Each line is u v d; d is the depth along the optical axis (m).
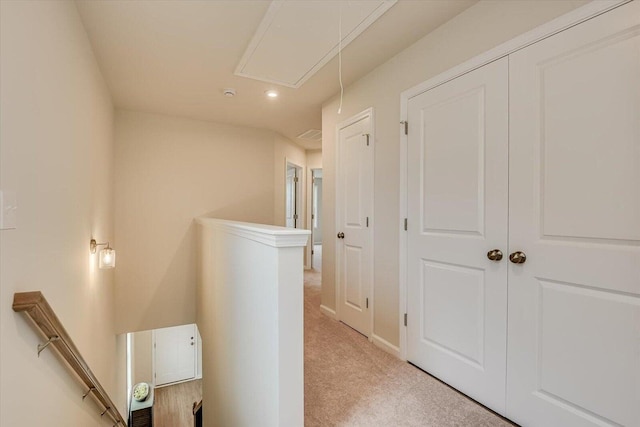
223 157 4.29
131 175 3.73
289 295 1.41
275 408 1.40
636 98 1.17
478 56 1.73
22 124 1.03
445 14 1.84
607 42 1.24
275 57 2.37
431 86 2.02
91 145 2.18
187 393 5.62
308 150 6.32
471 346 1.76
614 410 1.21
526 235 1.50
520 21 1.53
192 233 4.09
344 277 2.99
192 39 2.15
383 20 1.90
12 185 0.95
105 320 2.73
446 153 1.92
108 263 2.40
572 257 1.34
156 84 2.91
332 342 2.56
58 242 1.40
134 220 3.76
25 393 1.00
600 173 1.26
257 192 4.54
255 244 1.71
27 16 1.07
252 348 1.76
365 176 2.68
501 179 1.61
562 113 1.38
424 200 2.08
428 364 2.04
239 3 1.77
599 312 1.26
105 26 1.98
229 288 2.28
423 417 1.62
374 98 2.56
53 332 1.10
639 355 1.16
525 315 1.50
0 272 0.87
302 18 1.87
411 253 2.18
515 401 1.53
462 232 1.82
